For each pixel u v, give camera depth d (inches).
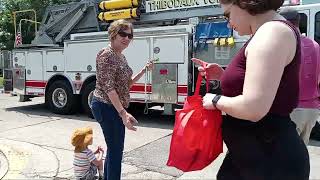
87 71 359.3
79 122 335.6
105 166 150.4
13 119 350.9
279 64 62.9
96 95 145.5
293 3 280.7
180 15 341.7
